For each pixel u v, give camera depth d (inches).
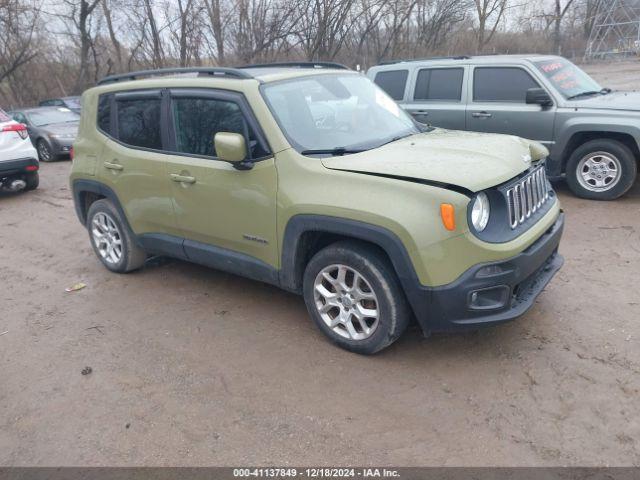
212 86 167.9
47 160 575.2
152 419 130.5
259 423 126.3
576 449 111.5
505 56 307.4
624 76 968.9
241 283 205.0
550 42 1573.6
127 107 196.9
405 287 132.8
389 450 115.2
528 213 146.7
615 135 269.6
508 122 290.8
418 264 128.9
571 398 126.3
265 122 153.9
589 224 243.6
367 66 962.1
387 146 156.1
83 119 218.2
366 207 133.7
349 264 142.6
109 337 171.8
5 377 154.0
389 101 193.8
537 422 119.6
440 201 126.8
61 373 153.6
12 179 394.3
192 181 171.8
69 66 1091.9
